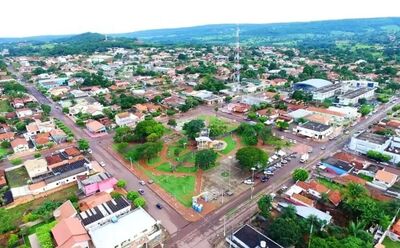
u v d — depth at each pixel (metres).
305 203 87.06
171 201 93.31
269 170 110.44
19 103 194.88
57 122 165.12
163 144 135.12
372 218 76.31
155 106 191.00
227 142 138.38
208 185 102.06
